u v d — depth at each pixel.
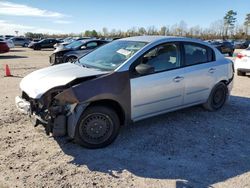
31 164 4.30
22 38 49.97
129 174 4.11
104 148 4.87
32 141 5.04
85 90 4.60
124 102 4.98
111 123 4.89
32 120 4.86
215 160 4.56
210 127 5.90
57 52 16.22
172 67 5.73
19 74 13.16
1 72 13.85
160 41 5.63
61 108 4.52
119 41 6.17
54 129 4.54
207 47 6.52
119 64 5.12
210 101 6.67
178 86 5.74
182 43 5.99
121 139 5.22
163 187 3.81
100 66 5.33
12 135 5.27
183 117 6.38
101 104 4.86
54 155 4.57
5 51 25.28
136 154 4.69
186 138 5.34
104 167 4.27
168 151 4.82
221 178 4.05
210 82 6.45
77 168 4.22
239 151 4.89
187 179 4.01
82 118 4.68
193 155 4.70
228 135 5.54
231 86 7.10
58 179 3.93
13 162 4.34
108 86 4.77
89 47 16.42
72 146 4.89
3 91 9.04
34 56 26.14
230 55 31.23
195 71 6.06
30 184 3.81
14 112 6.55
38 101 4.61
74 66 5.51
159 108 5.54
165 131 5.61
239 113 6.83
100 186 3.80
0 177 3.96
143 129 5.68
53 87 4.56
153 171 4.20
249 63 12.48
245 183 3.95
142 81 5.16
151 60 5.38
